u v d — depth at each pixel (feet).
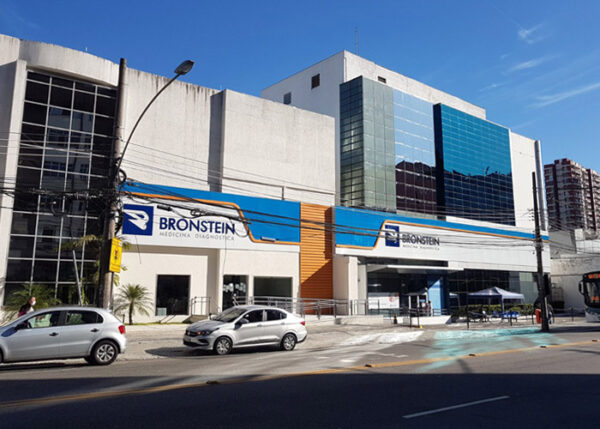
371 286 112.88
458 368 39.73
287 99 151.53
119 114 48.70
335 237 103.86
